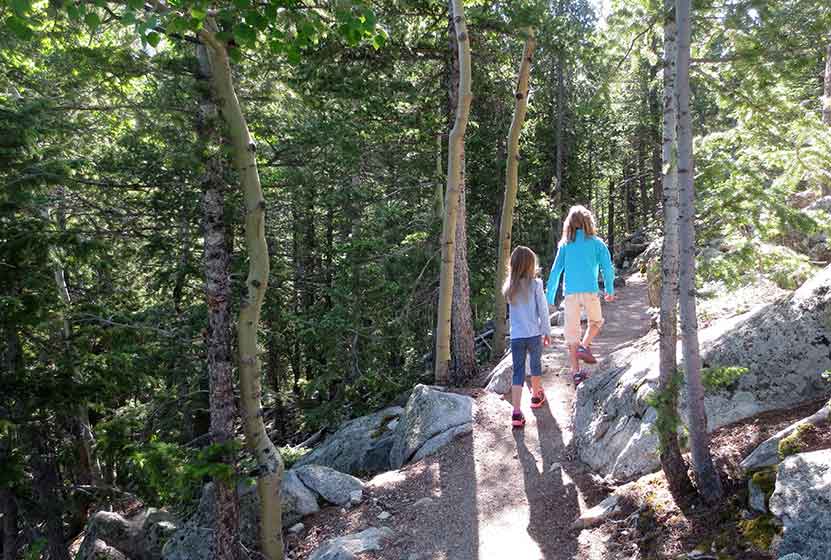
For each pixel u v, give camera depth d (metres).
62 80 6.65
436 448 7.07
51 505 9.02
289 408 16.91
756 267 4.93
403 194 13.42
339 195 11.67
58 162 7.55
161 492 5.30
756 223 4.39
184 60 5.61
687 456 4.89
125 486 11.59
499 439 6.93
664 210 4.41
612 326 11.23
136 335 8.56
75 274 11.93
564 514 5.25
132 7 3.75
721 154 4.67
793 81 4.43
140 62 5.55
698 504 4.33
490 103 13.72
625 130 26.91
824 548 3.21
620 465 5.44
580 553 4.61
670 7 4.30
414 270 12.14
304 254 13.90
